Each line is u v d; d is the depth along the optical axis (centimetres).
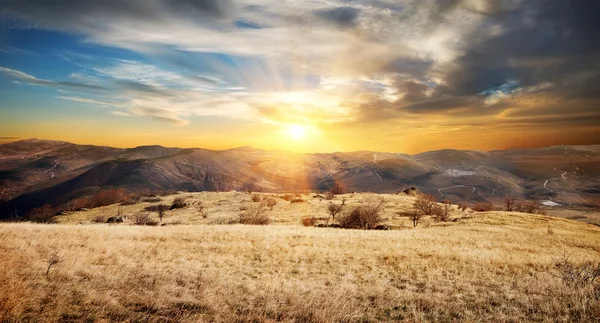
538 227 4247
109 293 902
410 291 1132
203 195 11912
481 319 867
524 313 912
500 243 2605
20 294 796
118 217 6500
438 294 1101
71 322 712
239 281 1167
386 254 1850
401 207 8056
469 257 1797
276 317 803
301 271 1428
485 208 9019
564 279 1242
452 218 5809
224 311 830
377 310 926
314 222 5472
